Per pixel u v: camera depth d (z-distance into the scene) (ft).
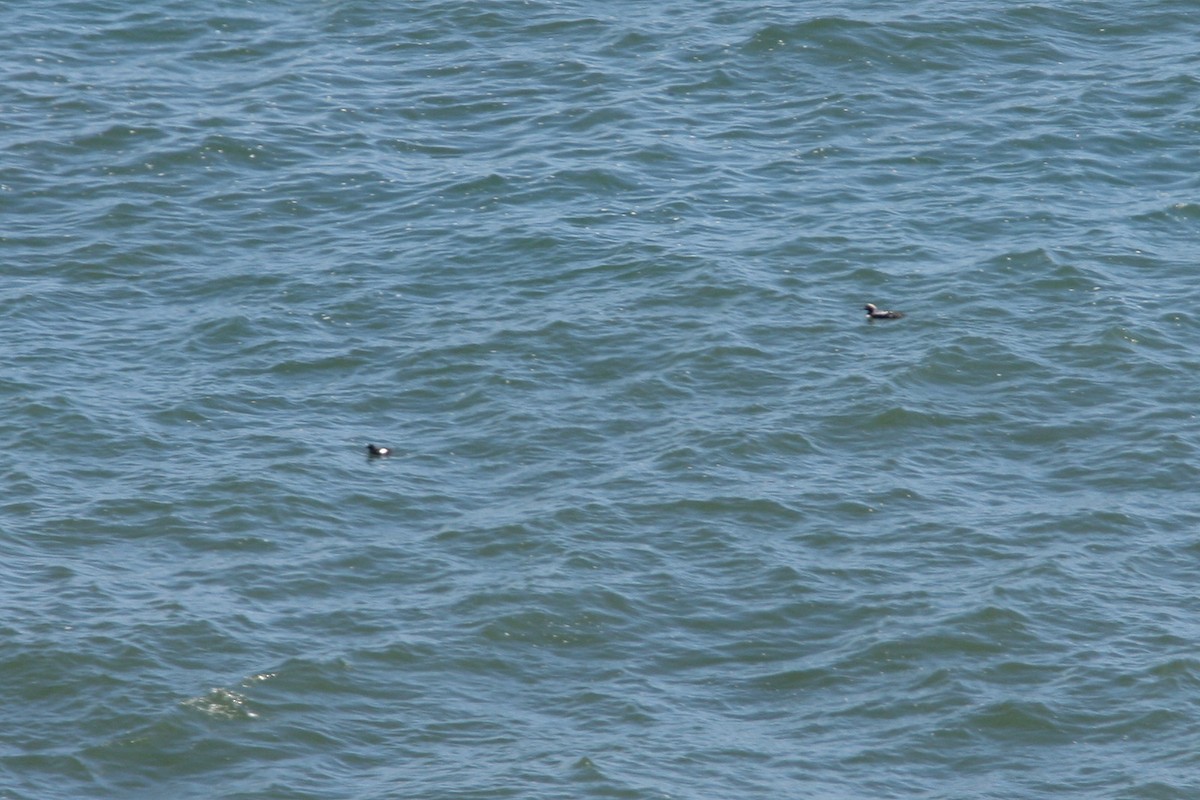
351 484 177.78
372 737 146.41
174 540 169.37
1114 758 144.05
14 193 226.99
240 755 143.74
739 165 231.71
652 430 185.57
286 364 197.26
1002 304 203.00
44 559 165.48
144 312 206.69
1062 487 177.17
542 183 227.40
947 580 163.84
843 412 187.01
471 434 186.09
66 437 183.32
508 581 163.63
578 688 152.56
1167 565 165.89
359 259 215.10
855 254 212.23
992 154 232.73
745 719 149.48
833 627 159.22
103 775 141.49
